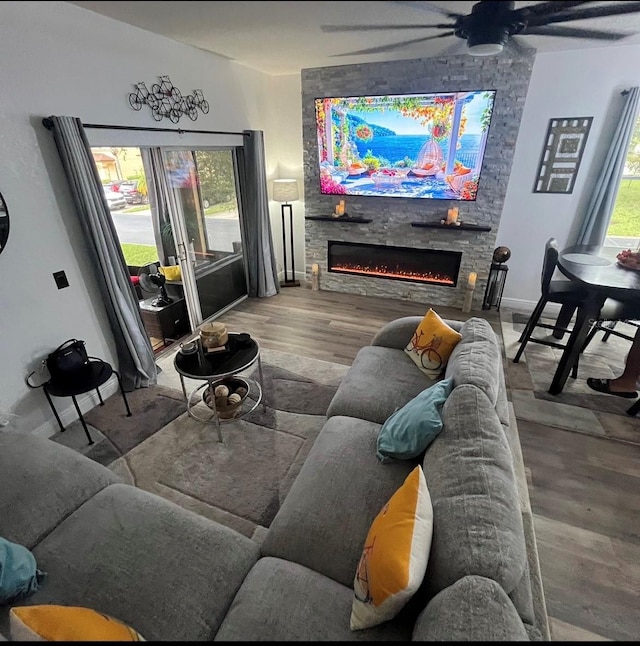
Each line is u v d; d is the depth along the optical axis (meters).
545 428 2.69
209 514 2.08
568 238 4.19
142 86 2.96
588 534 1.96
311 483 1.71
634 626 1.58
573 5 1.23
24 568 1.32
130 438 2.63
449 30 1.41
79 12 2.40
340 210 4.76
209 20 0.91
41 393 2.58
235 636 1.17
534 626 1.09
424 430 1.72
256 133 4.32
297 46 2.07
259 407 2.92
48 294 2.54
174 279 4.24
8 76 2.12
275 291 5.23
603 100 3.61
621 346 3.76
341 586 1.34
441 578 1.16
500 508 1.26
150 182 4.20
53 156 2.43
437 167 4.11
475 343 2.24
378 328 4.23
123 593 1.32
